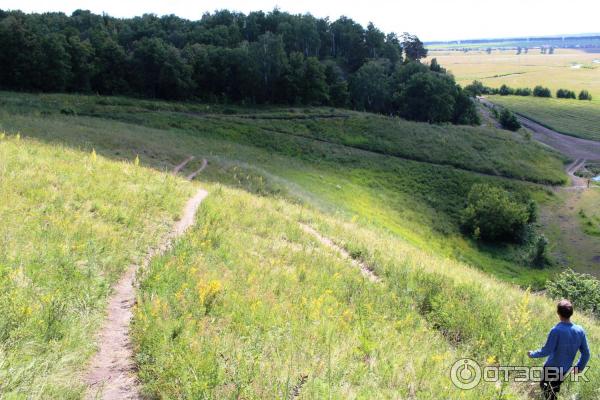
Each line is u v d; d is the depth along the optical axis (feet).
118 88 316.40
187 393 18.97
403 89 353.92
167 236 46.88
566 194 256.73
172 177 77.92
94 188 52.80
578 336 24.45
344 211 137.90
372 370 24.82
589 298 87.15
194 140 199.72
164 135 189.26
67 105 241.35
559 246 205.36
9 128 115.14
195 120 260.21
